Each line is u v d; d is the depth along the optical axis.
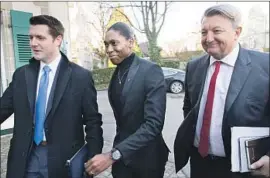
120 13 18.95
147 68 1.83
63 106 1.75
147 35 19.52
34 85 1.77
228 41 1.57
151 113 1.75
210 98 1.66
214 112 1.65
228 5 1.58
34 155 1.75
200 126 1.75
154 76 1.81
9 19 6.38
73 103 1.77
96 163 1.64
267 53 1.64
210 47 1.60
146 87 1.80
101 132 1.90
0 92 6.33
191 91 1.84
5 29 6.34
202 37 1.63
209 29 1.58
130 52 1.88
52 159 1.72
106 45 1.86
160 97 1.79
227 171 1.69
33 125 1.73
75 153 1.79
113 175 1.93
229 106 1.56
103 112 7.21
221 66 1.66
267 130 1.47
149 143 1.80
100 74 13.79
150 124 1.73
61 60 1.81
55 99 1.73
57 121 1.73
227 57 1.63
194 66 1.87
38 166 1.74
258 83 1.55
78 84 1.79
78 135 1.83
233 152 1.44
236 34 1.60
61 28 1.79
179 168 1.89
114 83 1.93
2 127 5.71
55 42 1.76
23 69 1.84
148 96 1.78
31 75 1.79
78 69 1.84
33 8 7.02
